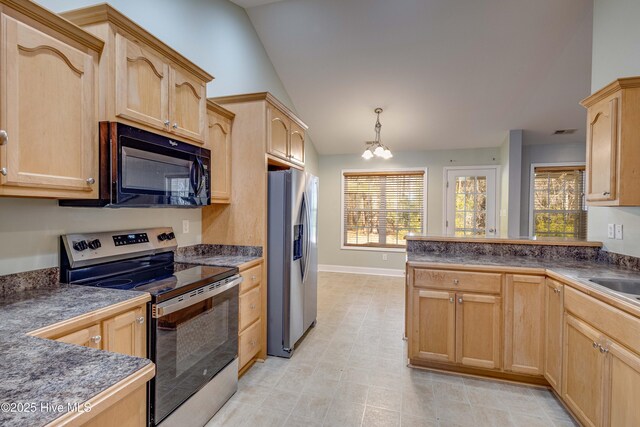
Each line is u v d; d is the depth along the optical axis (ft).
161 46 5.67
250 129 8.49
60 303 4.27
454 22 10.77
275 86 13.76
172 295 5.09
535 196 17.37
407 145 18.12
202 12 9.28
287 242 8.46
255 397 6.72
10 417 1.99
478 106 14.47
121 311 4.34
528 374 7.10
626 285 5.94
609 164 6.19
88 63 4.64
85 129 4.62
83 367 2.65
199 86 6.85
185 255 8.32
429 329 7.68
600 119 6.55
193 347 5.62
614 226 7.58
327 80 13.97
